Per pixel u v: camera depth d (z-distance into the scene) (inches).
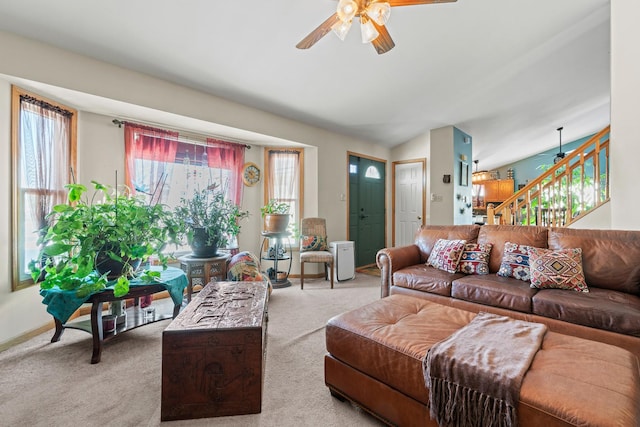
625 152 99.2
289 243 176.9
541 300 79.3
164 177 136.2
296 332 100.5
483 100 163.3
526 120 207.8
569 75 149.9
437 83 139.4
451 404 45.6
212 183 152.3
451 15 98.0
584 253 89.2
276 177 175.8
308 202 178.9
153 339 94.2
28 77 86.4
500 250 106.0
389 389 54.8
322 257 155.5
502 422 41.2
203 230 120.0
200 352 58.8
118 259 84.0
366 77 127.7
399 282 111.2
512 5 97.0
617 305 71.0
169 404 58.0
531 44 118.9
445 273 106.0
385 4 66.0
